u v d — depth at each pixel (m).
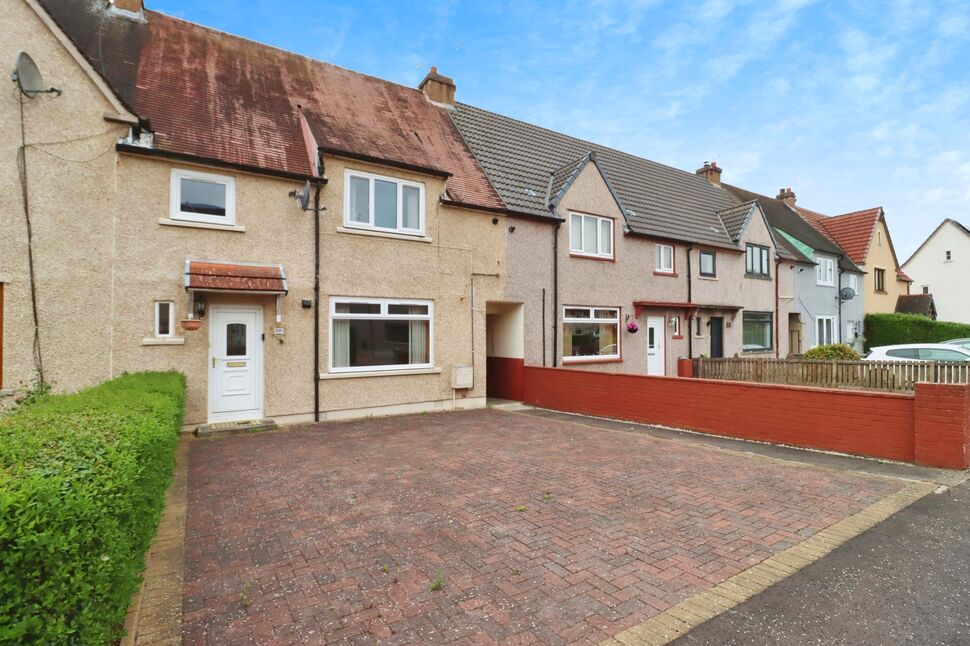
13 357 7.64
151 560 4.10
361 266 10.97
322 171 10.40
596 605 3.48
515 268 13.77
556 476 6.55
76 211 8.16
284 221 10.07
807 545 4.48
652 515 5.17
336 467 6.91
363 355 11.13
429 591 3.64
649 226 17.64
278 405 10.02
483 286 13.04
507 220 13.66
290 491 5.86
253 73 11.96
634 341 16.77
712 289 19.48
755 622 3.31
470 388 12.70
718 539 4.59
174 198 9.02
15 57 7.78
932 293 36.03
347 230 10.75
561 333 14.81
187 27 11.85
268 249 9.88
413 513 5.18
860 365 12.85
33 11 7.98
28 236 7.78
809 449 8.19
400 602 3.49
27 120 7.84
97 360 8.27
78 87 8.27
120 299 8.48
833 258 26.33
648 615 3.37
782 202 29.64
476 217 12.96
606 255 16.12
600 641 3.09
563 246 14.95
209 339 9.34
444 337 12.27
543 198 15.05
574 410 12.13
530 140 17.75
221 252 9.41
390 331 11.55
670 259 18.25
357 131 12.02
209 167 9.32
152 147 8.78
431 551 4.30
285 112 11.48
